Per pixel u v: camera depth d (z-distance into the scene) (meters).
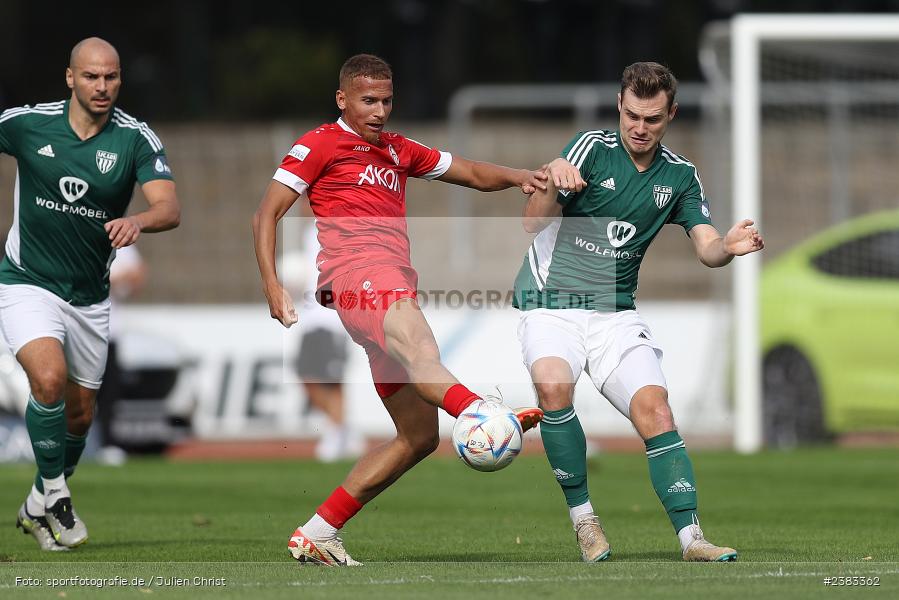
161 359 52.84
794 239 66.56
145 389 52.50
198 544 27.31
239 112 118.62
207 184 76.50
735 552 22.48
